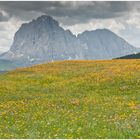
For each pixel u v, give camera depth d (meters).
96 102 35.34
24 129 21.94
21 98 42.84
